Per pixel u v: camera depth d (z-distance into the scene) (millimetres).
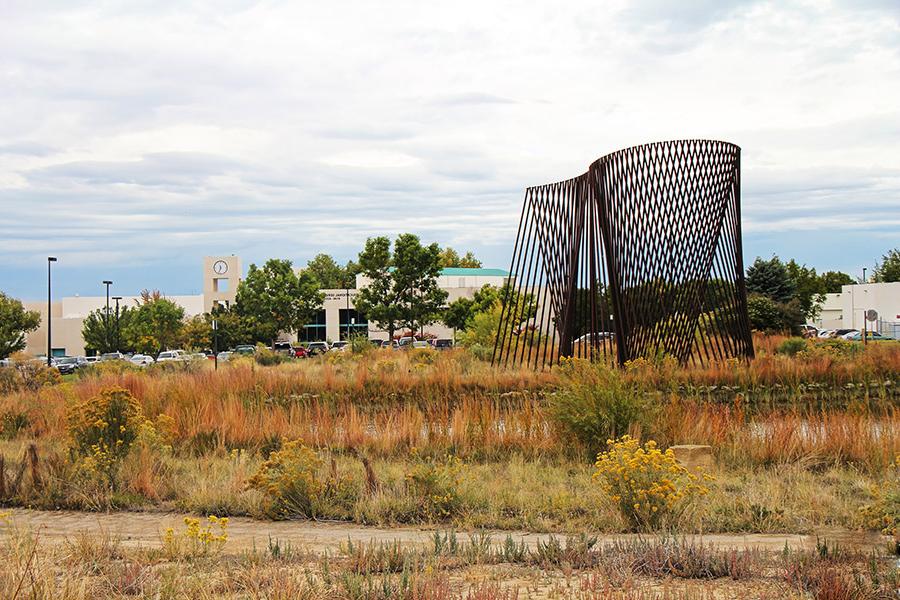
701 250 15680
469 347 23766
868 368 14953
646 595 4996
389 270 48188
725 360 16172
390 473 9742
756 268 42250
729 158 15953
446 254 99312
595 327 16656
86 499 8930
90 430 10266
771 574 5617
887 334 45562
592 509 8008
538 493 8688
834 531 6875
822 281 56688
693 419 11492
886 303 49156
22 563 5340
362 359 22797
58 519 8375
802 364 15492
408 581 5188
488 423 11914
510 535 7094
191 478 9734
